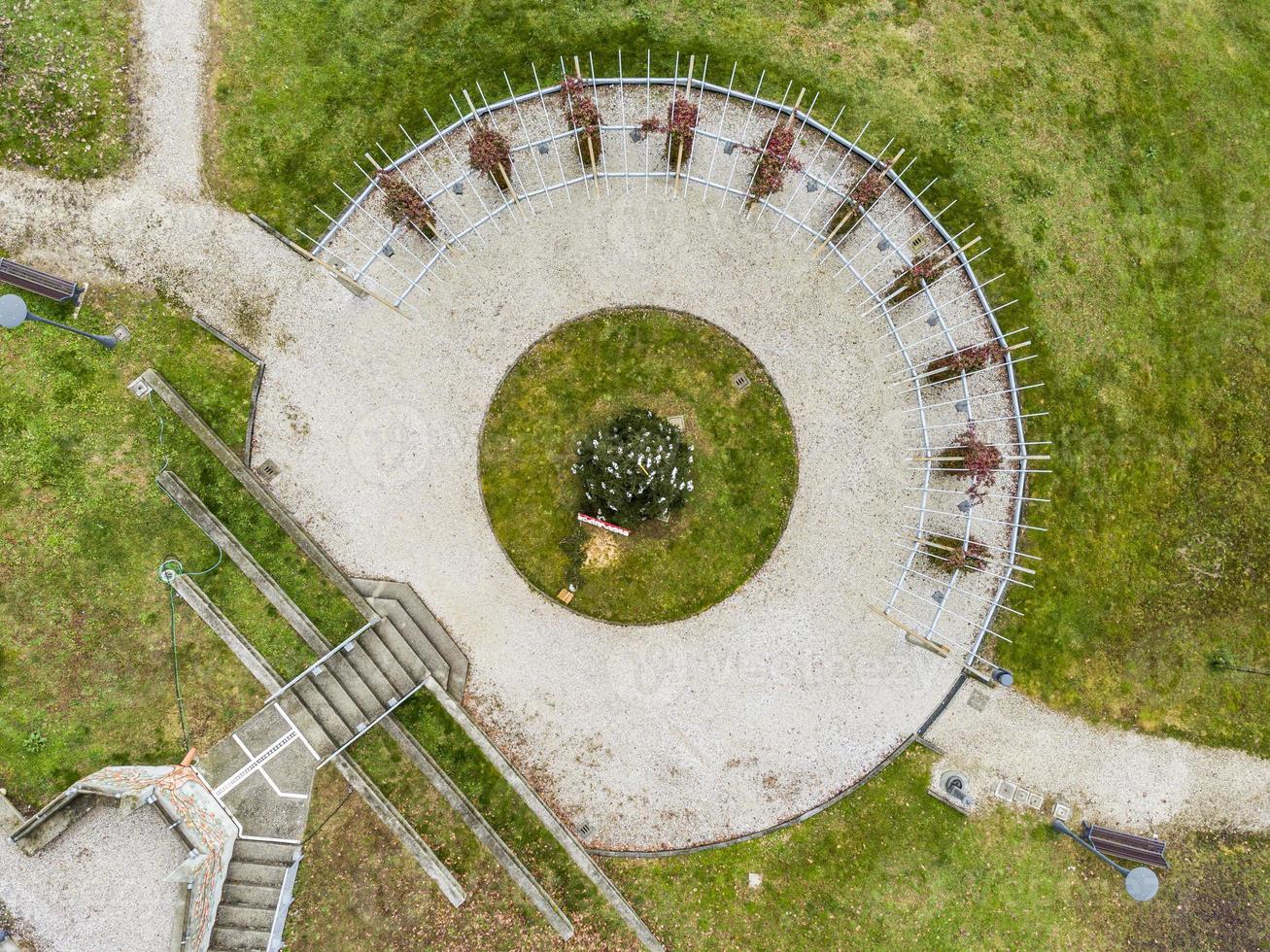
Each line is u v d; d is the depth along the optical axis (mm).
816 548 17422
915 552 17312
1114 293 17734
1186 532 17625
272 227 17281
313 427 17297
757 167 16969
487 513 17375
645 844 16984
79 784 15281
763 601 17391
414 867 16438
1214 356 17859
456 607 17234
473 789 16734
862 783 17094
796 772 17141
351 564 17203
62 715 16297
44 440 16781
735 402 17531
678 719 17203
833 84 17703
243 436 17141
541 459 17422
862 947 16703
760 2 17828
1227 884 17031
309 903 16172
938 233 17609
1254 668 17547
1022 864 16969
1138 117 18047
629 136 17453
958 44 17922
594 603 17297
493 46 17594
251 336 17297
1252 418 17828
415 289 17422
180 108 17297
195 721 16453
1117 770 17234
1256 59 18203
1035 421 17375
